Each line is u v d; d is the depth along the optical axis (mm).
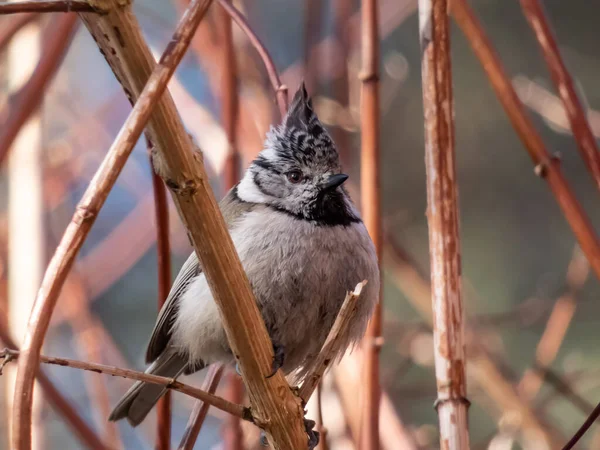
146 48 3723
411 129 14758
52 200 10203
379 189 6664
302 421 5074
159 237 5984
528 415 8617
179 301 7414
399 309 12758
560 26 15172
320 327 6961
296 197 7129
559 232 14398
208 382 6965
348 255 6867
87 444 6883
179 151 4020
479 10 15141
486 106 14875
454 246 5781
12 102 7871
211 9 8633
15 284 8320
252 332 4719
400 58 12586
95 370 4344
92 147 10617
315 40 8977
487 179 14852
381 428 7625
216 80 8328
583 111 6707
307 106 7398
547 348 9219
